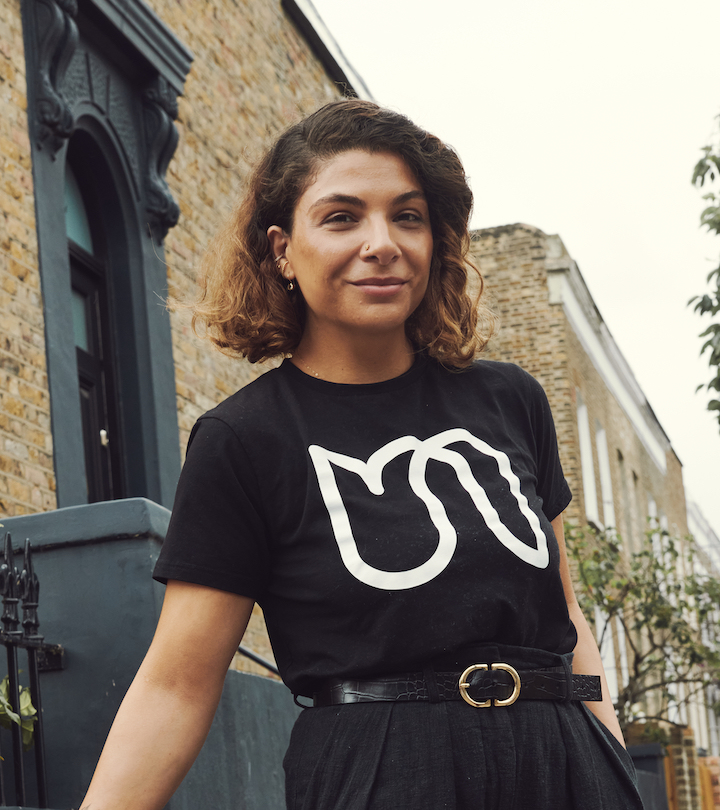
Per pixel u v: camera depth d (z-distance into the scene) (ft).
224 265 6.08
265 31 29.94
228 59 27.27
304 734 4.94
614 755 5.12
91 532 11.47
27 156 17.95
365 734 4.72
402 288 5.30
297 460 5.09
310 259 5.34
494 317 6.33
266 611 5.23
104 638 11.21
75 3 19.19
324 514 4.98
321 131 5.47
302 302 5.98
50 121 18.28
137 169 22.07
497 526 5.00
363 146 5.38
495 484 5.20
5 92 17.63
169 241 23.02
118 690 11.05
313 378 5.39
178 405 22.21
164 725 4.94
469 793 4.62
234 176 26.37
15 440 16.12
